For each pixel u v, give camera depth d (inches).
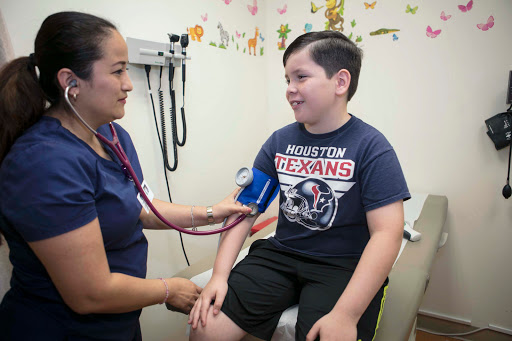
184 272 42.0
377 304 29.1
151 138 52.5
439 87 62.4
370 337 27.1
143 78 50.2
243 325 29.4
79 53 23.6
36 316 26.6
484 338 65.7
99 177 26.4
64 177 22.7
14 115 24.5
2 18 31.1
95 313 27.8
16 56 36.6
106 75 25.2
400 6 62.6
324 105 30.8
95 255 24.0
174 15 53.5
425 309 71.7
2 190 22.4
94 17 25.1
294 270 32.0
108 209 27.2
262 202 36.7
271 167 37.0
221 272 33.3
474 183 62.6
